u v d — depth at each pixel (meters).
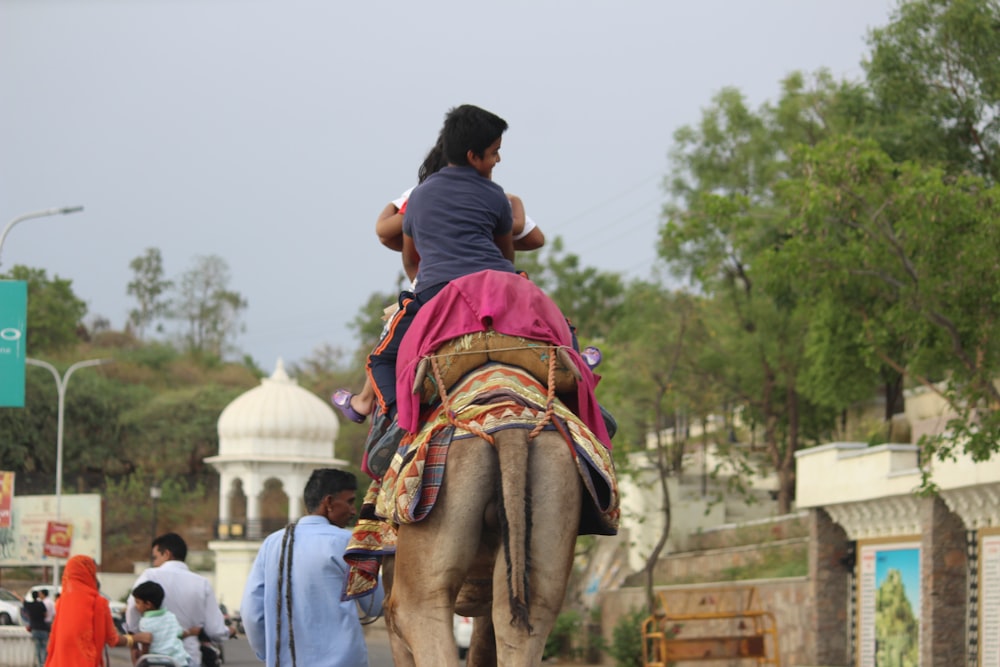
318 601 8.89
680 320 40.94
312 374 107.44
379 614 9.08
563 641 43.81
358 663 8.95
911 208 22.44
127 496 75.19
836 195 23.31
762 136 42.91
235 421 62.25
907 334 23.52
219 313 137.12
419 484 6.16
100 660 12.26
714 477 43.06
